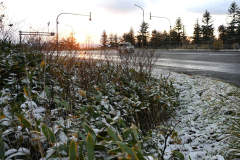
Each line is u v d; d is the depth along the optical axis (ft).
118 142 4.53
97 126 7.61
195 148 9.34
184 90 19.67
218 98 13.92
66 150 5.11
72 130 6.69
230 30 172.65
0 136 4.75
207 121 11.78
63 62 15.25
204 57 55.93
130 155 4.62
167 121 13.34
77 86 12.20
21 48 16.63
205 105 13.96
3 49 16.60
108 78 15.26
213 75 25.29
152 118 11.48
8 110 7.14
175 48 140.77
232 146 8.38
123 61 17.40
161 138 8.73
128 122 10.81
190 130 11.29
